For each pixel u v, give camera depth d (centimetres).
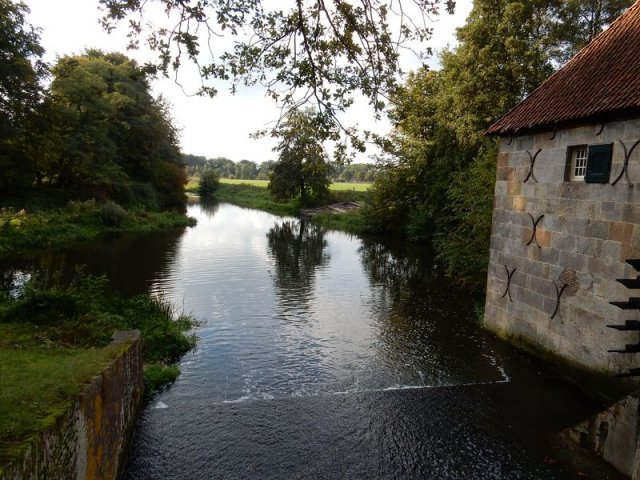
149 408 712
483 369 893
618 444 561
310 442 633
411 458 604
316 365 907
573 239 817
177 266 1886
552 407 740
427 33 567
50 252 2075
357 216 4034
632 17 902
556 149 857
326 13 555
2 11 2259
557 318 861
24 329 660
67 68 3275
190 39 504
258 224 3872
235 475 557
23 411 357
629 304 615
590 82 839
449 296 1512
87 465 421
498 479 565
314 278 1756
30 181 2903
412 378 852
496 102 1827
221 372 862
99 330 693
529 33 1827
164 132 4284
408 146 2558
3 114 2289
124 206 3566
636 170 688
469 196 1600
